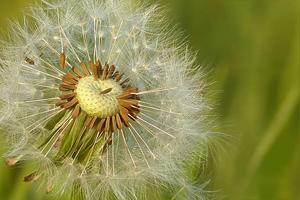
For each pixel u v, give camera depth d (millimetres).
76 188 275
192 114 285
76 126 274
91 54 285
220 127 324
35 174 274
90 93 273
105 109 273
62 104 273
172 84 284
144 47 286
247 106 353
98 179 273
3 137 281
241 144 341
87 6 287
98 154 274
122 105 274
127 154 277
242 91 356
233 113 350
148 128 281
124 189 275
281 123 347
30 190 306
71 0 287
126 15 288
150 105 282
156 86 284
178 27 354
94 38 285
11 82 279
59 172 273
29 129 276
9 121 277
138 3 293
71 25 285
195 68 290
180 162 282
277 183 340
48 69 281
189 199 287
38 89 280
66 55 282
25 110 278
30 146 275
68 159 274
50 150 274
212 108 290
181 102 283
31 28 286
